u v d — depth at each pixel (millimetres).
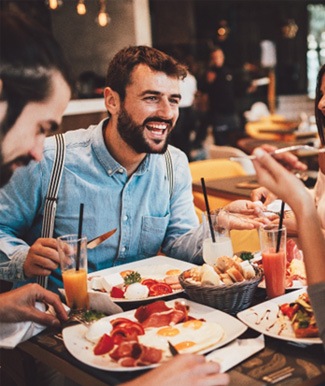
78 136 2244
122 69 2088
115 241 2234
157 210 2318
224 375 1224
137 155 2164
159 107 2082
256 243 2736
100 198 2191
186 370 1212
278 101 13484
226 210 2154
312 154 4707
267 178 1295
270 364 1397
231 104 9953
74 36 9023
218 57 9820
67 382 1934
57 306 1681
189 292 1730
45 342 1584
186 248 2291
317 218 1295
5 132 1173
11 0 8391
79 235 1734
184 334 1515
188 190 2434
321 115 2486
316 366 1380
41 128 1229
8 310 1607
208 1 13539
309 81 14672
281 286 1786
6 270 1985
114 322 1573
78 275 1728
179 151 2430
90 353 1468
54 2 6926
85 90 7844
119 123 2117
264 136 6176
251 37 14031
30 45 1146
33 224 2268
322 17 14445
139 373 1380
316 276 1291
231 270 1733
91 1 8805
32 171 2150
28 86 1149
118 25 8727
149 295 1860
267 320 1593
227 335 1517
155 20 12133
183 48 12273
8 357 1862
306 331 1469
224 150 4730
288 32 13461
